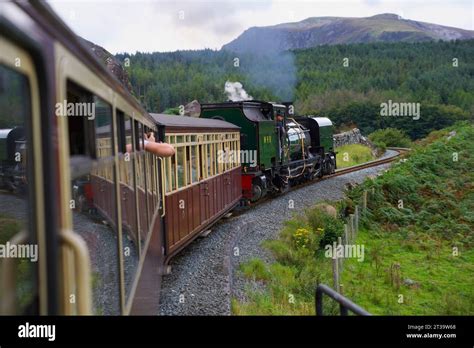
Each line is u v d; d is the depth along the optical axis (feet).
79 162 7.63
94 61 8.70
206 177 37.93
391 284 39.11
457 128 108.88
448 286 39.86
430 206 63.16
